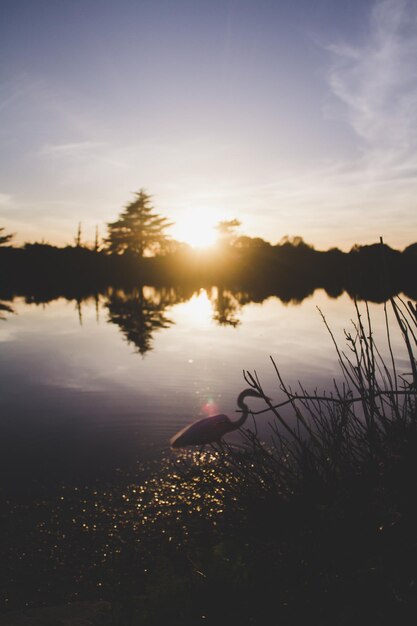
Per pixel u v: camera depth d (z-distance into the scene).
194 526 3.79
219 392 11.62
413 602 1.85
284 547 2.58
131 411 10.38
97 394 11.70
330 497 2.68
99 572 4.99
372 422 2.69
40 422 9.76
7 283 62.78
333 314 28.16
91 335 21.39
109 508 6.35
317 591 2.17
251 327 23.80
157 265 91.06
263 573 2.39
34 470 7.58
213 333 21.80
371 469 2.57
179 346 18.25
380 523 2.28
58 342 19.41
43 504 6.52
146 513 6.14
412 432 2.51
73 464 7.79
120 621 2.59
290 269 92.62
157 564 4.42
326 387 11.17
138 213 90.12
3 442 8.73
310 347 17.50
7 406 10.80
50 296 45.91
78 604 4.27
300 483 2.94
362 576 2.07
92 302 39.88
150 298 45.22
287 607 2.16
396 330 18.94
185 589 2.42
